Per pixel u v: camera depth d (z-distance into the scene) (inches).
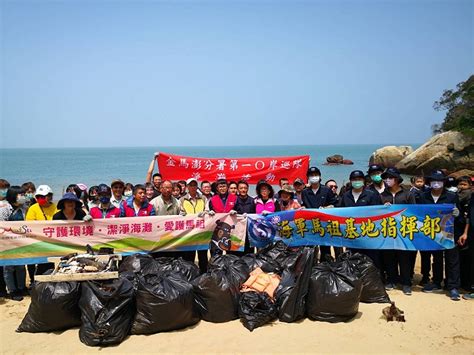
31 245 259.6
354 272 246.8
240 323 223.3
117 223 271.6
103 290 207.9
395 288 281.7
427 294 269.6
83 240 267.0
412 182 378.9
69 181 1573.6
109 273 209.0
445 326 220.4
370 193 286.0
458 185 284.5
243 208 296.8
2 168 2368.4
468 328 218.1
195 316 222.2
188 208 303.7
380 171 302.5
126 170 2132.1
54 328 213.6
